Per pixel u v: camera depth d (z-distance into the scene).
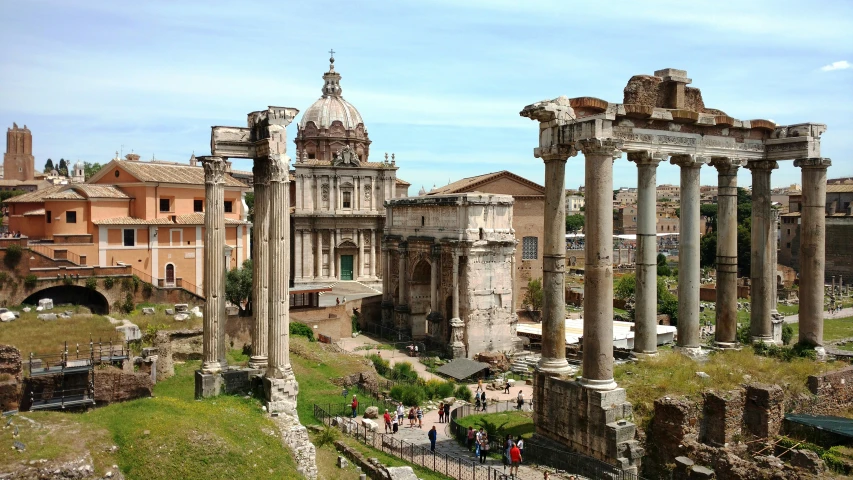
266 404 31.20
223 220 33.03
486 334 74.00
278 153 31.67
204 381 31.64
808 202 38.34
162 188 69.88
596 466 28.42
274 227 31.59
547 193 32.69
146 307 56.66
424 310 83.00
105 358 38.31
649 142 33.56
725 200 38.22
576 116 32.28
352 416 43.69
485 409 48.50
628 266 152.00
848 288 123.56
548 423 32.12
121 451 23.83
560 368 32.47
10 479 20.47
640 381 31.69
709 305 110.50
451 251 74.00
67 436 23.70
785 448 28.23
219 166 32.56
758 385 29.78
